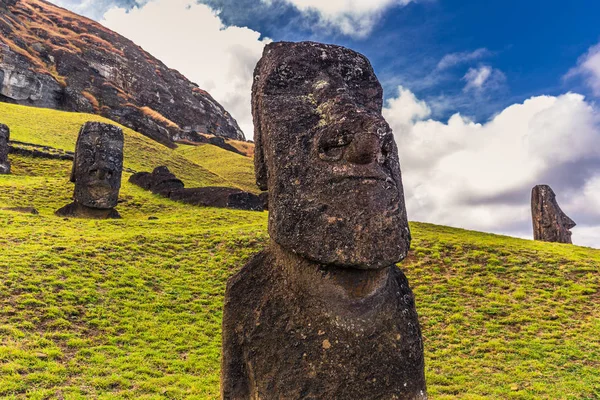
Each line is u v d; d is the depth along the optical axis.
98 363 7.48
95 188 19.39
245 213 22.62
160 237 14.98
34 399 5.94
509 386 7.80
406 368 3.67
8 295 9.10
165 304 10.49
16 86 59.91
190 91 109.06
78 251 12.32
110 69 84.44
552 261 14.55
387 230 3.60
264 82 4.36
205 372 7.82
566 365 8.58
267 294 3.89
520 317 10.92
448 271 13.91
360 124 3.72
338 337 3.61
